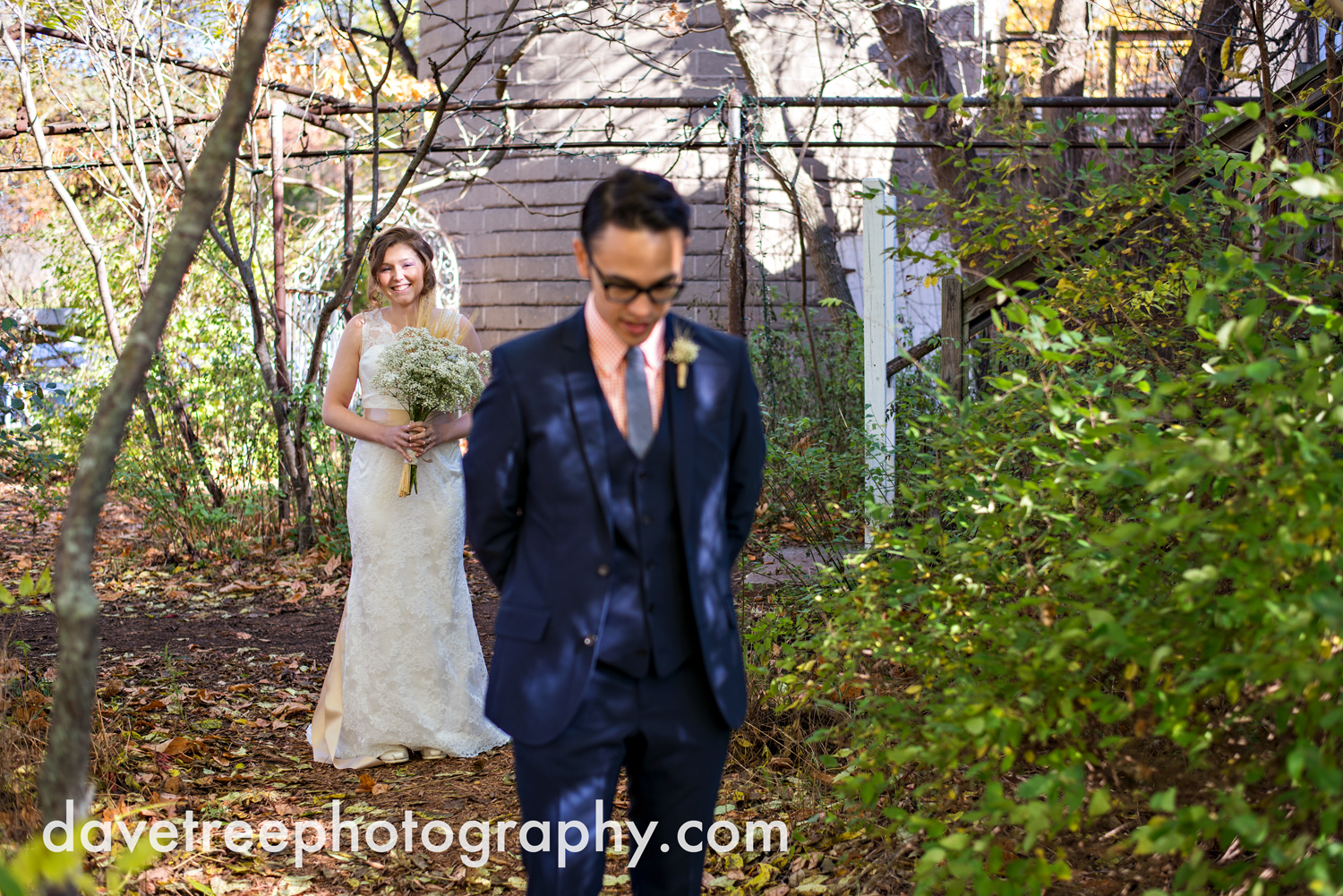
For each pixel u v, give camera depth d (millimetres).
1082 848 2746
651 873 2256
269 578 7371
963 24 10586
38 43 7992
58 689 1672
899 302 9641
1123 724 2662
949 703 2438
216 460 8680
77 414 8812
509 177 12211
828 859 3066
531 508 2150
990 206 3990
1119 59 8781
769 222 11258
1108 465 2105
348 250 8492
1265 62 4168
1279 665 1812
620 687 2113
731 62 11430
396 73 12367
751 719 3920
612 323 2049
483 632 6012
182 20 8523
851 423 6379
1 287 12500
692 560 2107
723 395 2182
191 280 11156
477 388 4039
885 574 2723
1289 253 3232
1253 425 1985
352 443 8148
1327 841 1927
